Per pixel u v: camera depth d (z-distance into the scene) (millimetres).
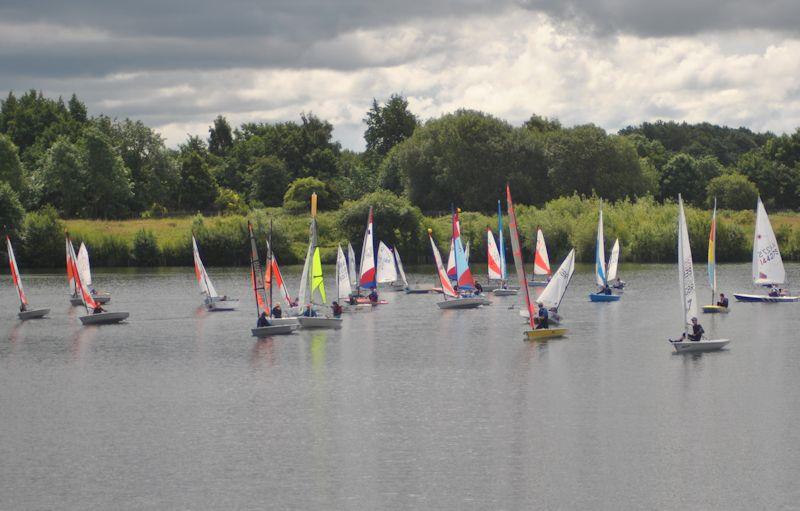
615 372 128500
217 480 86438
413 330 171000
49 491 84250
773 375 124875
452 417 106375
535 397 115062
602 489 82812
